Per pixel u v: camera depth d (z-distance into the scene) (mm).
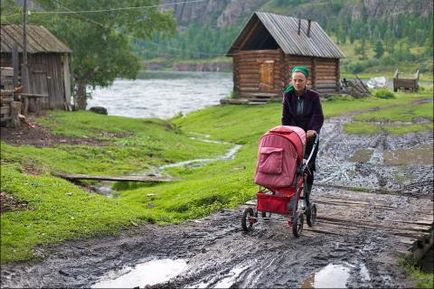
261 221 8977
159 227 8836
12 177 10773
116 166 16781
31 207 8852
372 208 9969
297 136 7879
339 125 23938
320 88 39688
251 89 38344
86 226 8188
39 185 10547
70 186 11180
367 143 19047
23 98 23188
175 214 9961
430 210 9836
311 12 119875
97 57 39938
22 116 20516
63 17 39031
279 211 7965
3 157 14703
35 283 6293
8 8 39469
